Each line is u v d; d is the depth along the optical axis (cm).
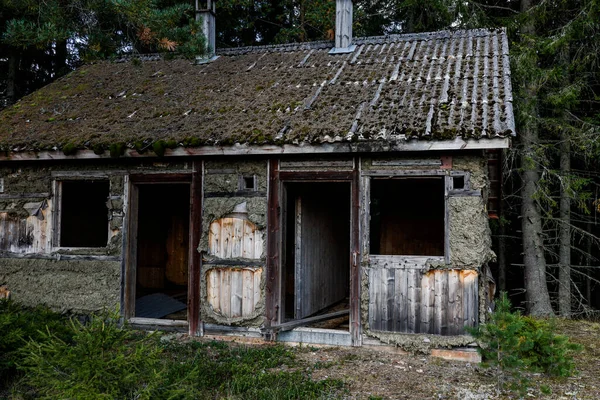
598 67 1205
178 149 749
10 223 865
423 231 1045
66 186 1021
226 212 768
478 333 593
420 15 1455
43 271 841
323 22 1614
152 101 928
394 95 792
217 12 1664
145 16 723
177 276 1215
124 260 811
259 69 1018
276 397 527
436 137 647
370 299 711
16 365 542
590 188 1317
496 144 630
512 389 548
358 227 718
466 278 672
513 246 1507
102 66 1180
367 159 713
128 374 423
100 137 798
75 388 400
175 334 790
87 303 819
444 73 853
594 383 607
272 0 1753
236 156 767
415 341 687
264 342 750
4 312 668
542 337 636
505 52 909
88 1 738
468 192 673
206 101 892
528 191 1189
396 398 545
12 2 764
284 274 769
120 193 816
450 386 580
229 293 768
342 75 914
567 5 1194
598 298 1478
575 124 1197
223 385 566
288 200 1069
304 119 760
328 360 668
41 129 871
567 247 1223
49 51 1556
